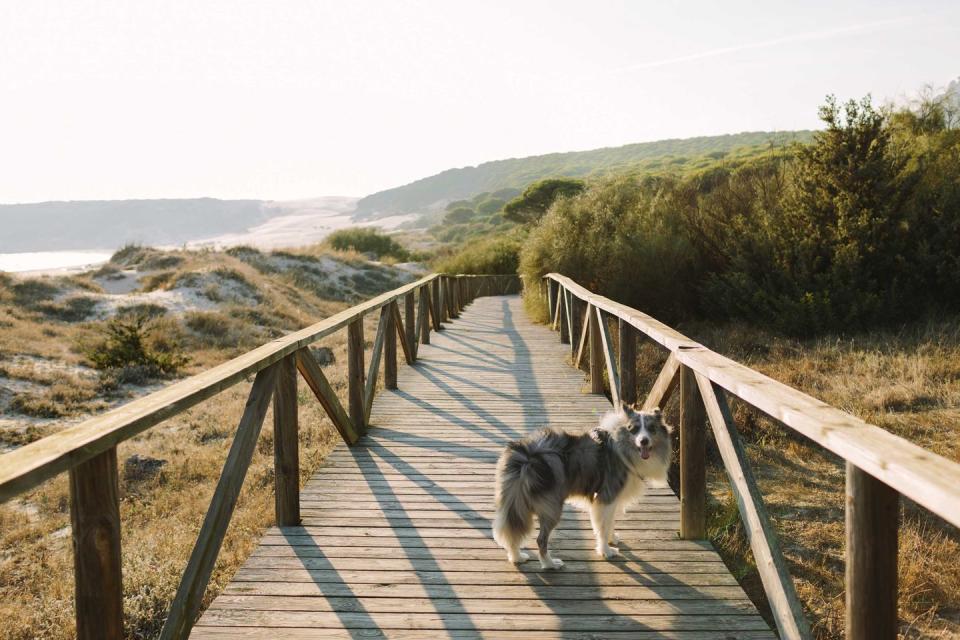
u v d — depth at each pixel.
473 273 34.44
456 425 6.81
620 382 5.80
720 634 3.05
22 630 4.34
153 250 28.64
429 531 4.24
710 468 6.93
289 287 26.06
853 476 1.88
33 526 6.39
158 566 4.95
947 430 6.82
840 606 4.18
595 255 15.00
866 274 11.38
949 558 4.66
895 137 14.20
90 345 15.47
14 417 10.53
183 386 2.80
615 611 3.26
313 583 3.55
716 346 11.04
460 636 3.04
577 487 3.79
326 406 5.40
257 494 6.54
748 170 15.66
